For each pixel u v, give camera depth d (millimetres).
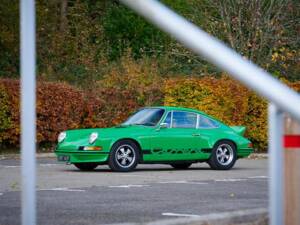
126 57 34969
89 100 29828
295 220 3377
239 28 36438
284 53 36531
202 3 38625
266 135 31156
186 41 2793
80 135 19344
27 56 4023
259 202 12023
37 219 9625
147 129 19766
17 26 36750
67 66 37750
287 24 38125
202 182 16328
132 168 19469
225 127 21078
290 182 3322
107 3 44812
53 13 40406
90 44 40188
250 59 36188
